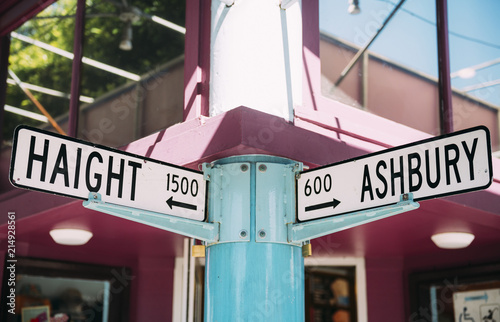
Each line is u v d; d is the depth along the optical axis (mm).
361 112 4422
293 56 4082
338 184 3293
